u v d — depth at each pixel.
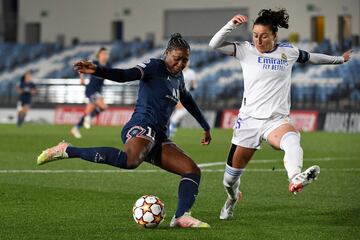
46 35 144.00
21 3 145.25
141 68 26.36
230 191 28.80
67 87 120.19
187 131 96.00
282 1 127.75
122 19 139.38
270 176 45.31
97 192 36.94
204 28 134.38
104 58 73.75
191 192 26.50
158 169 48.03
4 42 144.00
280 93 27.73
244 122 27.83
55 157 25.97
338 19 125.25
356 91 108.00
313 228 27.17
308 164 53.81
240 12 131.38
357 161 56.12
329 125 101.62
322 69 119.38
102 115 113.25
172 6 136.25
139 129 26.27
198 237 24.98
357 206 33.00
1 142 70.06
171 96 26.89
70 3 142.25
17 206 31.94
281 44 28.31
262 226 27.52
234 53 27.98
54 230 26.22
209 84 119.69
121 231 25.98
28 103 100.75
